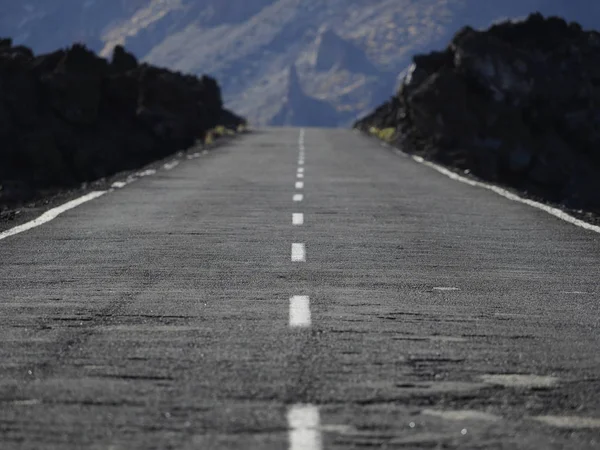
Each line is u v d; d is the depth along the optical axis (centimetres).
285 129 16850
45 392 1195
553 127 10425
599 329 1652
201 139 11500
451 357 1406
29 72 10088
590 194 9888
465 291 2044
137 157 10231
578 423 1080
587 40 11025
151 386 1227
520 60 10575
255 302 1873
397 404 1148
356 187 5153
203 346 1472
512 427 1062
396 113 14488
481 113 10300
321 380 1257
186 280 2156
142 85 11131
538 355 1431
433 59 11819
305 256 2567
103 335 1559
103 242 2848
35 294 1975
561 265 2478
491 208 4047
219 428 1045
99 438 1011
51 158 9019
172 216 3606
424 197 4553
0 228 3203
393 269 2356
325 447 985
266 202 4209
